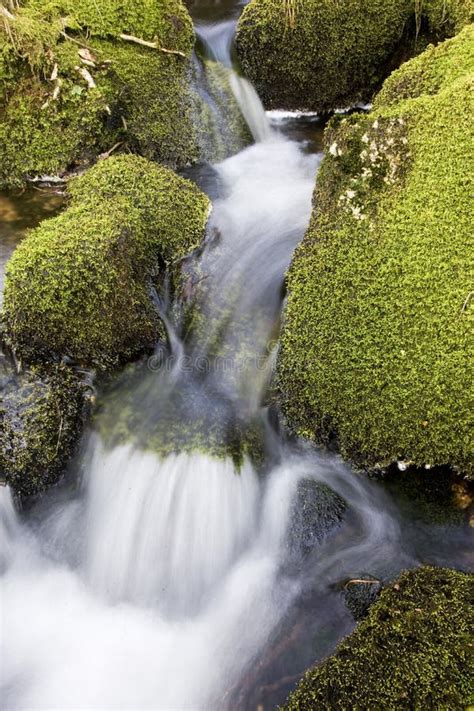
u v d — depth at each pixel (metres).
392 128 3.68
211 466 3.75
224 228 5.03
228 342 4.30
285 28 5.96
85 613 3.49
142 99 5.50
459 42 4.40
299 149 6.22
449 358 3.27
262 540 3.60
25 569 3.62
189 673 3.13
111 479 3.77
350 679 2.57
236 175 5.78
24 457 3.54
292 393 3.76
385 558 3.30
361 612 3.06
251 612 3.31
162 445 3.83
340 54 6.07
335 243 3.78
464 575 2.97
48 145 5.18
